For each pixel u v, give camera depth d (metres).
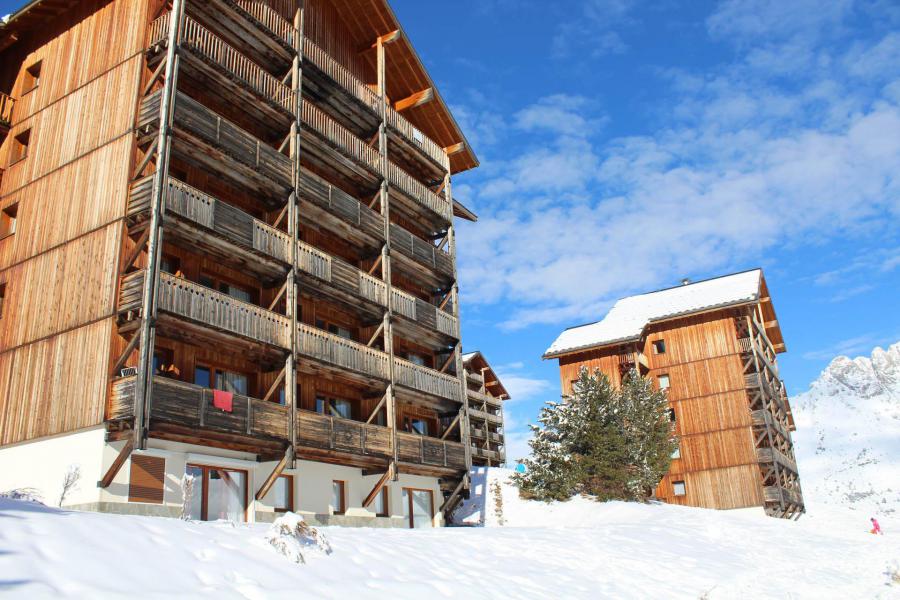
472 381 62.62
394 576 12.03
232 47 25.78
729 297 50.81
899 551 26.31
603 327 53.19
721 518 33.59
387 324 28.88
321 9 31.77
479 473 41.12
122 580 8.46
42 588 7.60
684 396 50.78
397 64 34.91
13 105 26.02
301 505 24.31
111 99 22.73
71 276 21.27
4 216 24.36
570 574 15.68
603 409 38.94
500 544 17.62
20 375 21.33
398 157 34.59
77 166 22.69
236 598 8.96
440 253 34.06
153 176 20.47
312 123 27.67
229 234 22.22
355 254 30.80
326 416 24.41
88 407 19.27
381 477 27.28
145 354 18.66
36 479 19.78
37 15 25.81
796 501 51.75
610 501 35.72
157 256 19.66
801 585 18.09
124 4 23.89
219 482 21.69
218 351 22.89
